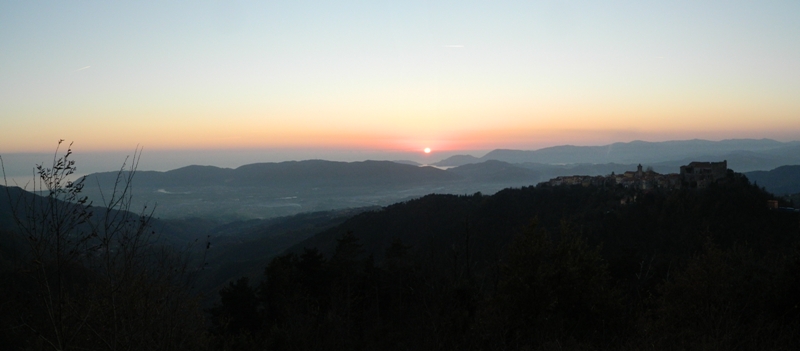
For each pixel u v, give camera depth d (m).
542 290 8.81
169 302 4.04
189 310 4.65
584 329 8.81
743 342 6.21
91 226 3.67
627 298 10.98
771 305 7.44
